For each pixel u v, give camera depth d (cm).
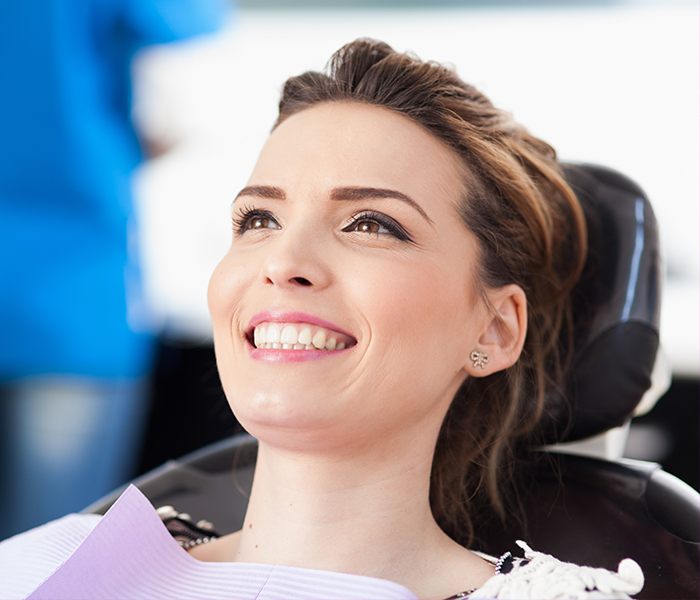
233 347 131
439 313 131
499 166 142
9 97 220
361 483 130
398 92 138
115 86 236
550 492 151
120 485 249
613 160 335
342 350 127
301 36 366
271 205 135
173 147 252
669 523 141
